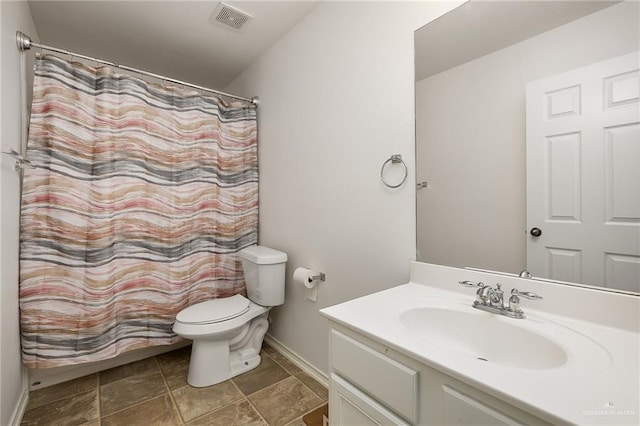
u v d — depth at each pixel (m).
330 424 0.94
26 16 1.65
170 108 1.96
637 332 0.74
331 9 1.63
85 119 1.67
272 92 2.17
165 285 1.94
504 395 0.53
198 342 1.72
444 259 1.16
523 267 0.96
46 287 1.55
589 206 0.83
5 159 1.29
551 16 0.89
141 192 1.85
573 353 0.68
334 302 1.65
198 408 1.51
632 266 0.76
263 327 2.05
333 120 1.64
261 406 1.53
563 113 0.87
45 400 1.57
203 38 2.05
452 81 1.12
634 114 0.75
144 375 1.82
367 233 1.46
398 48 1.29
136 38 2.05
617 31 0.77
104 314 1.70
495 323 0.88
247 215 2.32
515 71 0.97
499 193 1.01
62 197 1.58
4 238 1.27
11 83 1.38
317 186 1.76
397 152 1.31
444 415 0.64
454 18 1.11
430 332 0.97
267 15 1.81
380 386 0.77
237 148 2.28
